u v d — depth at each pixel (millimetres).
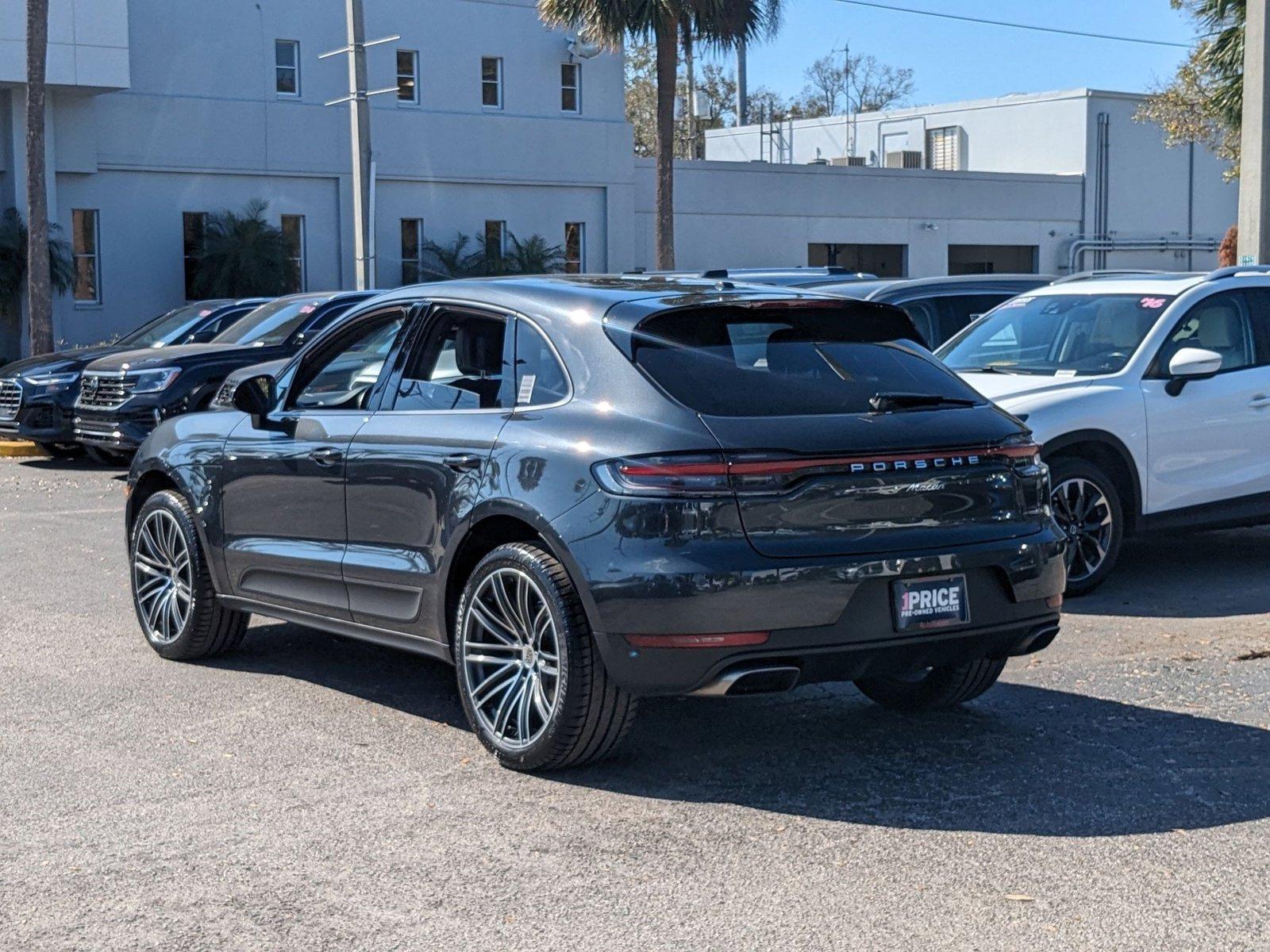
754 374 5293
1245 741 5840
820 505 5059
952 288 11797
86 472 15945
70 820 4988
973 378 9430
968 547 5301
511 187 36250
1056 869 4531
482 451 5539
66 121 29484
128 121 30562
